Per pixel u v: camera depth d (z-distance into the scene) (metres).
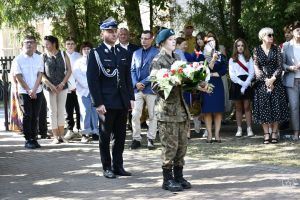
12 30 13.84
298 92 10.55
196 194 6.75
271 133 10.66
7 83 13.45
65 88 11.05
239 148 10.00
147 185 7.32
